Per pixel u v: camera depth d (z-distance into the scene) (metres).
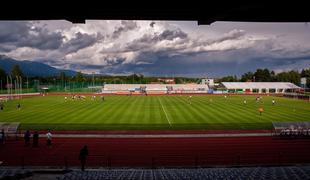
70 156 27.45
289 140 34.22
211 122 46.38
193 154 28.00
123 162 25.47
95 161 25.80
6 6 12.54
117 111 60.25
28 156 27.52
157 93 136.62
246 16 14.06
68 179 16.23
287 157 26.95
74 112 58.75
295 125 37.75
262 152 28.72
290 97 108.44
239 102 83.88
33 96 112.00
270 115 54.81
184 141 33.62
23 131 39.44
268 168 21.08
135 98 100.62
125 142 33.16
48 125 43.72
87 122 46.31
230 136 36.38
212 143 32.66
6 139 35.00
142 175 17.83
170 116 52.97
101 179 16.09
